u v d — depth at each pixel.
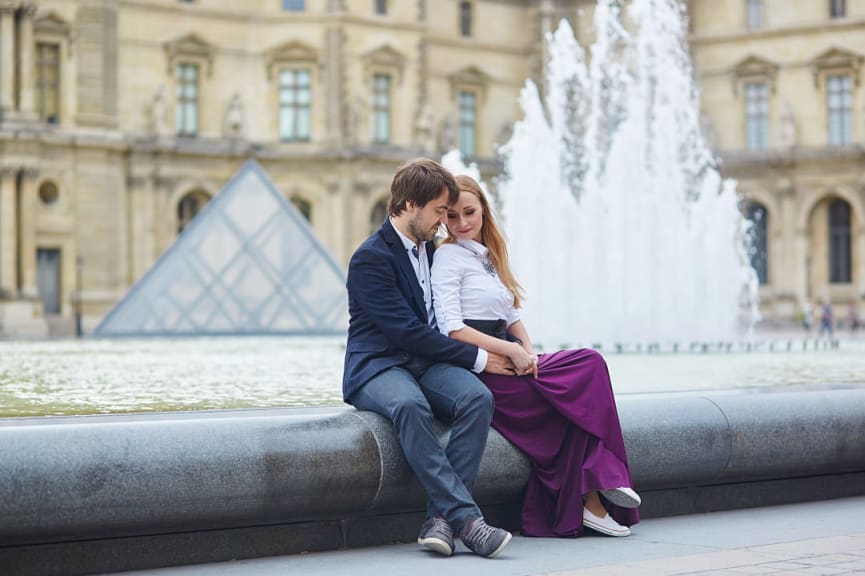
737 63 106.88
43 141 87.19
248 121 97.88
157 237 93.44
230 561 13.61
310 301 64.75
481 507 15.16
